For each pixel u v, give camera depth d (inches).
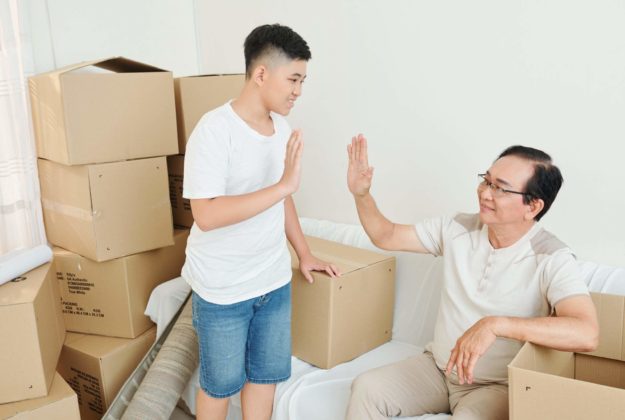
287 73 53.6
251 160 55.9
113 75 74.9
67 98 71.5
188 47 115.1
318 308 68.7
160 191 82.3
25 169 85.6
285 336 63.1
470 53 75.2
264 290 59.5
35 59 92.3
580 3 65.1
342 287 68.4
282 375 64.0
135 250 81.1
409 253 77.8
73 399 65.9
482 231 60.1
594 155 67.3
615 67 63.9
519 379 43.0
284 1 96.3
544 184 53.7
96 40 100.9
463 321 59.2
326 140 95.5
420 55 80.3
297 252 69.9
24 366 63.7
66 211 81.4
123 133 77.0
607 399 39.4
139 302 83.5
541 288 54.6
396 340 78.5
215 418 62.3
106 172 76.0
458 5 75.0
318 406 61.5
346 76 90.0
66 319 86.2
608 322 56.3
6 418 61.4
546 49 68.6
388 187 88.1
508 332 47.7
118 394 75.2
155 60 110.0
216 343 58.9
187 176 53.9
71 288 84.5
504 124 73.9
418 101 81.8
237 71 109.4
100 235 76.9
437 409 60.7
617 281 62.1
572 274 52.1
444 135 80.0
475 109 76.2
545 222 72.6
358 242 85.4
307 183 100.4
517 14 70.1
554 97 69.1
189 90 85.5
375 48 85.3
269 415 65.3
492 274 57.5
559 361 53.6
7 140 85.3
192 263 59.0
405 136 84.4
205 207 52.7
